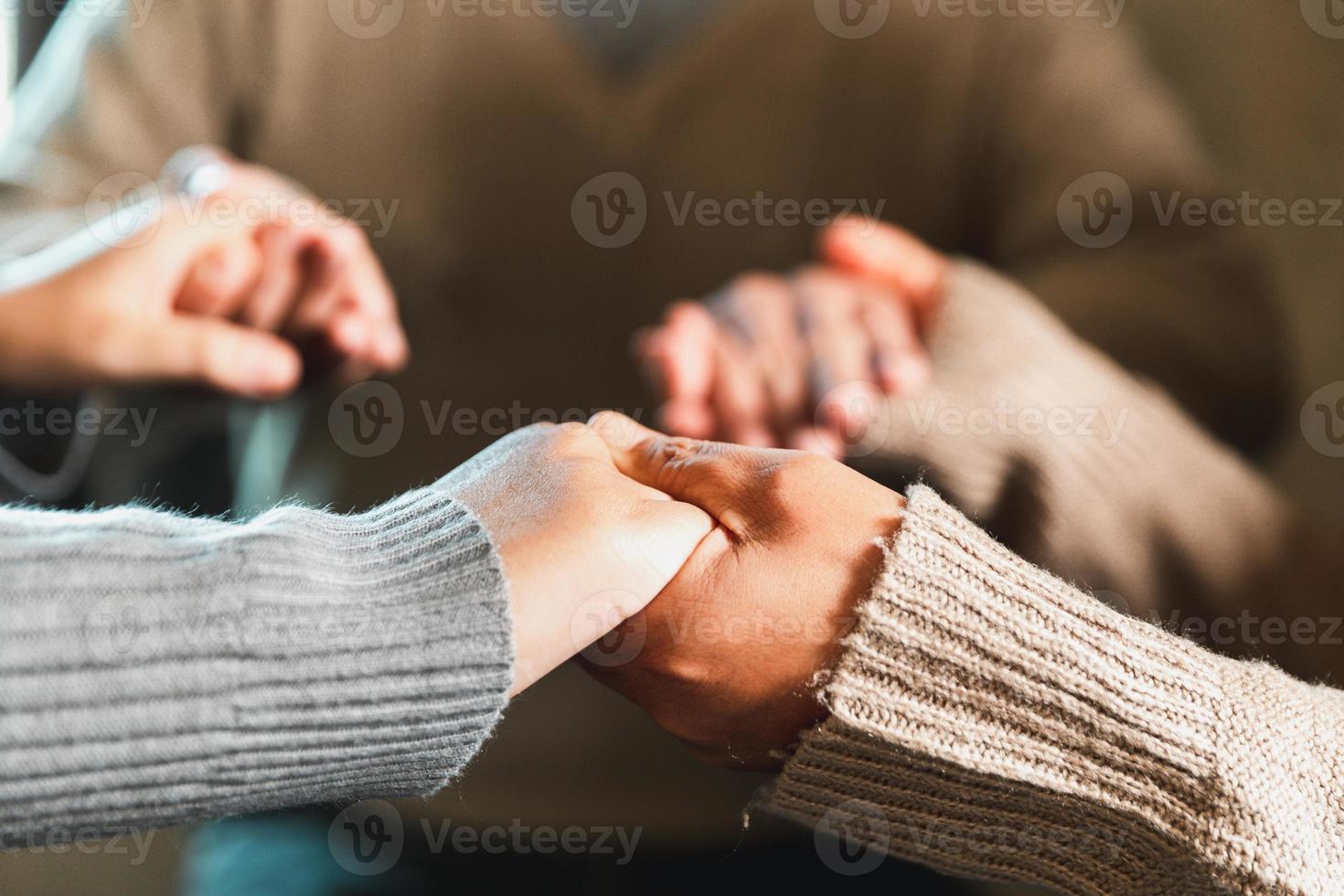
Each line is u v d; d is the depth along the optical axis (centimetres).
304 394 108
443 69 120
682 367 97
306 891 93
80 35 120
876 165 124
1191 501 99
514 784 98
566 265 121
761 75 120
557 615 72
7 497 105
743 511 75
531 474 76
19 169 114
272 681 68
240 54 121
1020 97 122
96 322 94
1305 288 165
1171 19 167
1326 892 71
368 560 73
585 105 120
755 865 97
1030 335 99
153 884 118
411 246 120
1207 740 72
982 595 73
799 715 74
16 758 66
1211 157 167
